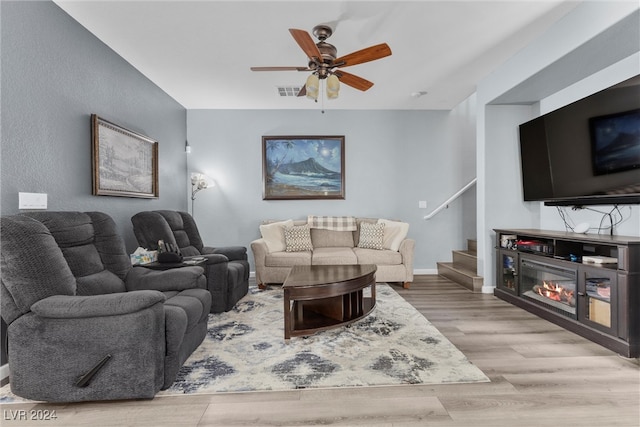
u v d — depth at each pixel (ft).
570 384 6.24
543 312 9.94
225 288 10.64
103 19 8.63
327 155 16.97
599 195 9.22
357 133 17.06
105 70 9.90
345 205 17.11
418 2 8.04
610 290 7.75
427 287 14.08
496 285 12.65
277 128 16.92
